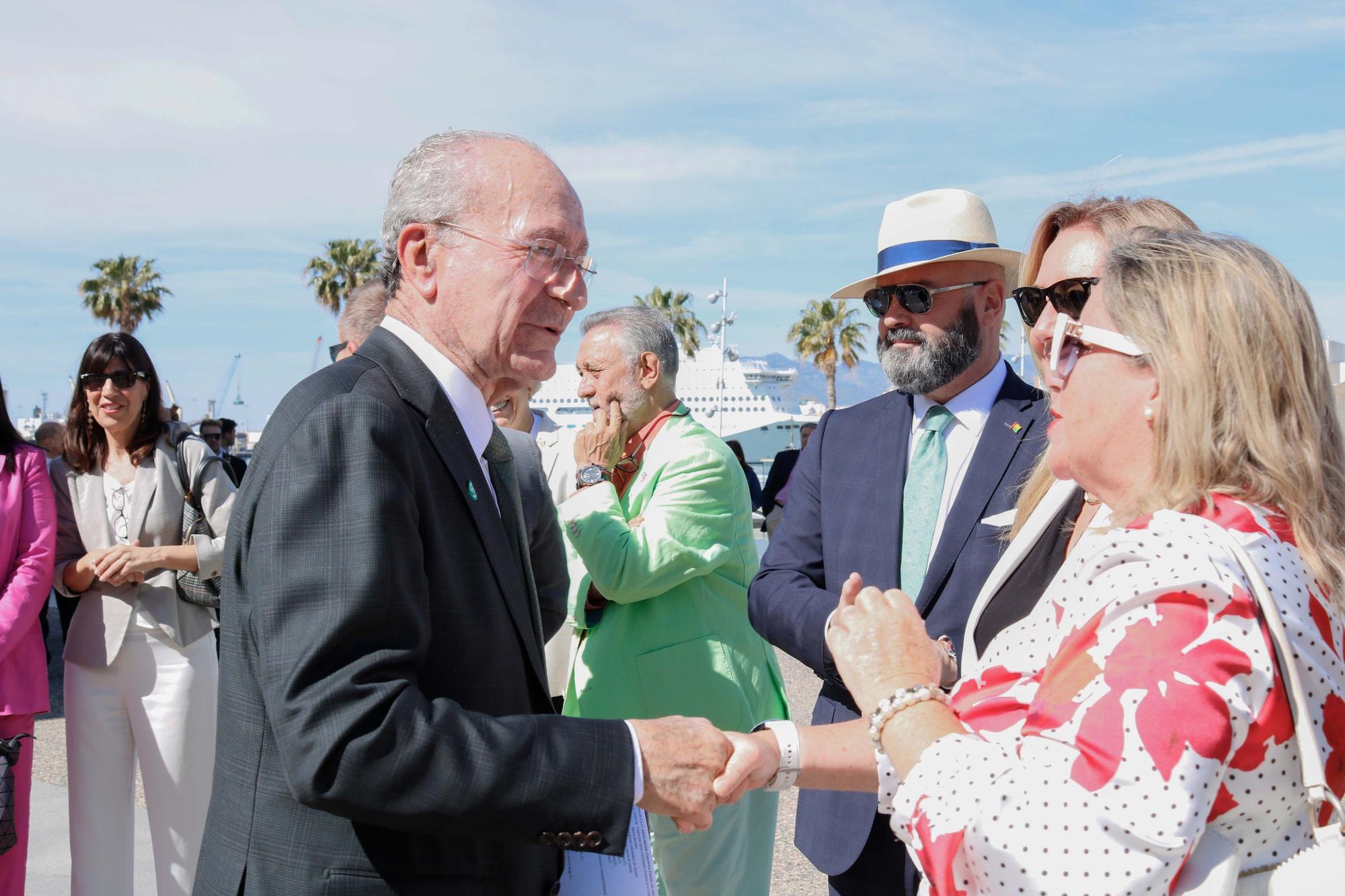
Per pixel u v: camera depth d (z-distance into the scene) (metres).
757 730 1.75
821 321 48.44
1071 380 1.38
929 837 1.23
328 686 1.42
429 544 1.60
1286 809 1.14
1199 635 1.11
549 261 1.75
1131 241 1.38
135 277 40.91
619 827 1.52
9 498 3.37
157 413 3.74
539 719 1.55
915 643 1.49
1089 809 1.10
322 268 40.16
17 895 3.37
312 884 1.51
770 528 10.09
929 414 2.62
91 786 3.53
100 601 3.54
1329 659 1.18
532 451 2.47
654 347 3.10
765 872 3.07
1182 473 1.25
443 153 1.79
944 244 2.54
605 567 2.83
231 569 1.59
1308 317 1.27
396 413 1.60
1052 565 1.90
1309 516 1.22
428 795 1.42
